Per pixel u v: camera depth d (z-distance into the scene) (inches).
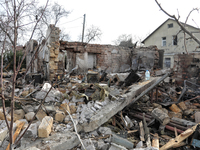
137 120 151.3
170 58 720.3
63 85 207.0
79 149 97.2
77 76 319.6
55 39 262.1
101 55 446.3
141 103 182.4
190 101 194.2
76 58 411.5
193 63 238.8
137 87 181.0
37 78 230.1
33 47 321.1
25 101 137.9
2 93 48.7
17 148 86.0
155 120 138.6
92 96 153.2
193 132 114.2
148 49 475.5
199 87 223.9
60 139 95.9
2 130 92.7
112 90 166.7
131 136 122.0
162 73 293.7
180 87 237.0
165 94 215.8
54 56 259.1
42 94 149.8
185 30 75.7
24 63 430.9
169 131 132.2
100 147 97.9
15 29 47.5
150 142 109.4
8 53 332.5
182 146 113.3
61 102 147.4
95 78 235.8
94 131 114.8
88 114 127.0
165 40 756.6
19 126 104.0
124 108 158.9
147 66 469.4
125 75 241.9
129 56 484.4
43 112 126.4
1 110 113.8
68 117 124.3
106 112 125.4
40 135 97.1
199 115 145.4
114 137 104.3
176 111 167.9
